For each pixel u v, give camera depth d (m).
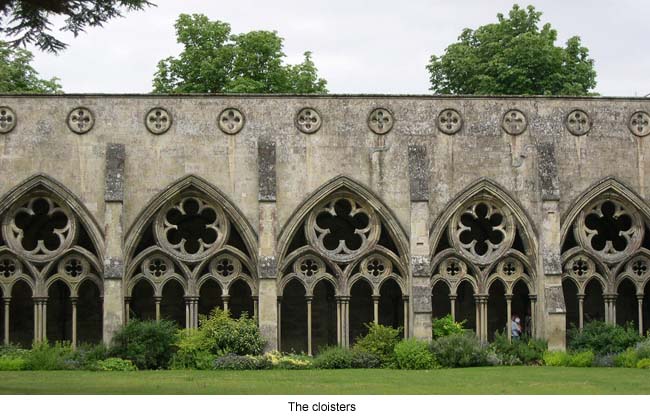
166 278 38.75
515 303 44.88
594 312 45.16
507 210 40.03
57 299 42.84
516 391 27.72
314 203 39.38
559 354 37.75
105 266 37.72
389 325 44.12
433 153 39.97
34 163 38.62
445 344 37.16
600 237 43.44
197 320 39.09
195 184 39.09
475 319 44.34
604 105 40.88
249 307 43.66
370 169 39.69
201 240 39.12
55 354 35.94
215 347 37.16
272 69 54.00
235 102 39.56
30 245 42.09
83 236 40.75
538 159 39.97
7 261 38.31
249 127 39.50
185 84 53.34
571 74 54.16
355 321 43.97
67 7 25.97
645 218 40.75
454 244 39.75
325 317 43.94
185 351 36.50
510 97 40.47
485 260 39.81
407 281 39.31
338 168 39.62
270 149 39.12
